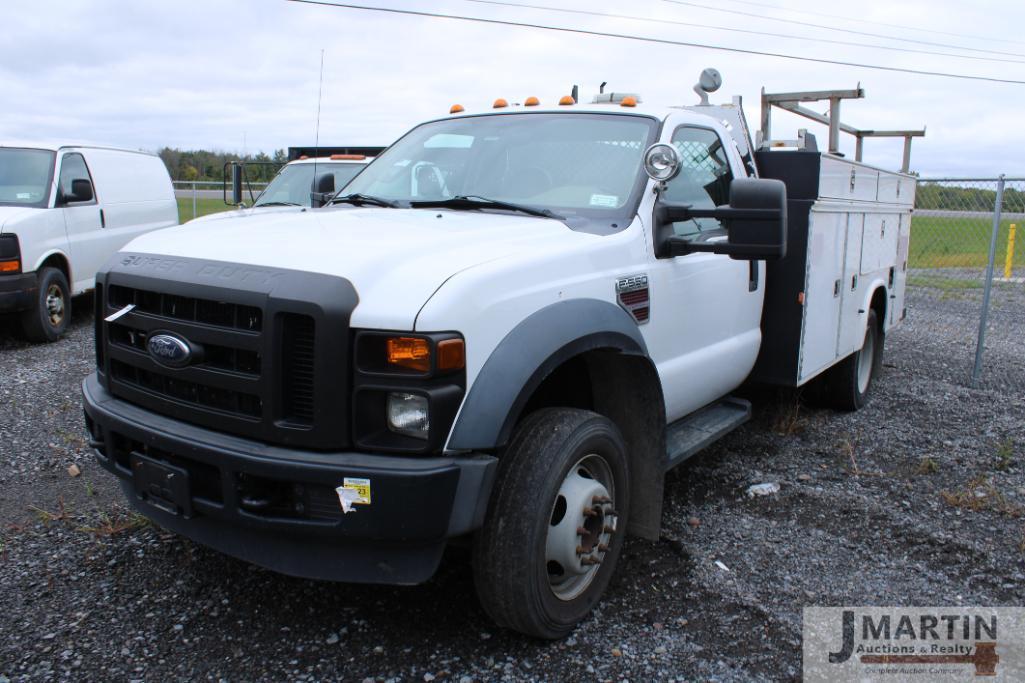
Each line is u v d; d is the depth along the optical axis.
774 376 5.21
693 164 4.46
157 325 3.10
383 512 2.69
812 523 4.37
